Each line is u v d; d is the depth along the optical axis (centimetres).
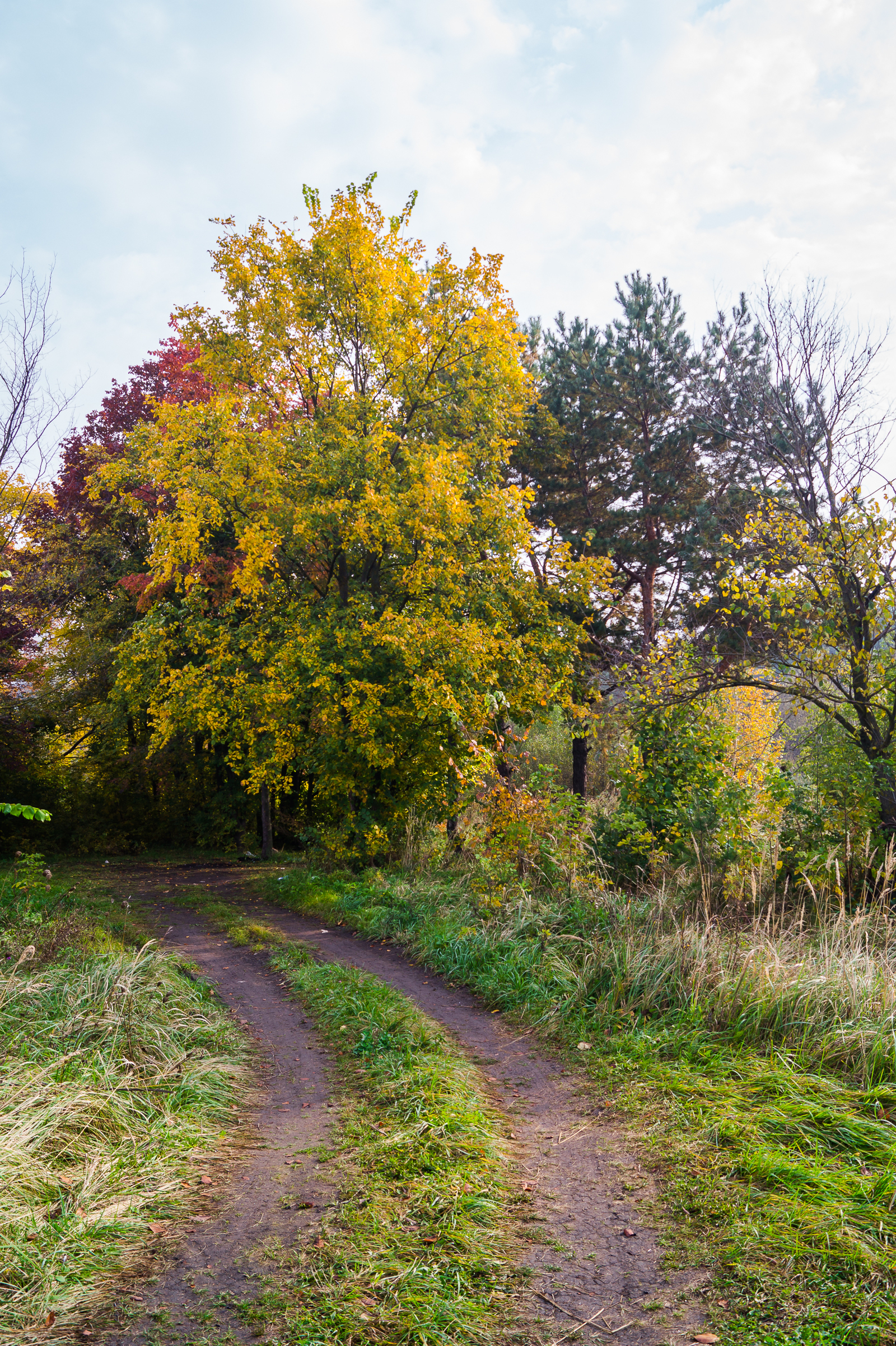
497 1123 534
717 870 1020
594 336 2122
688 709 1205
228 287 1608
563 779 2433
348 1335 311
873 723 1055
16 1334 312
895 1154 427
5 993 647
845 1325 303
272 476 1455
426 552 1530
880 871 891
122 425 2403
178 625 1797
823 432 1111
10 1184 402
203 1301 336
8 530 1523
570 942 882
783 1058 575
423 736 1488
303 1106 586
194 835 2475
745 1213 389
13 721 2117
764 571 1103
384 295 1555
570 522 2139
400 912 1174
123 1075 568
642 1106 539
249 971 1014
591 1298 335
